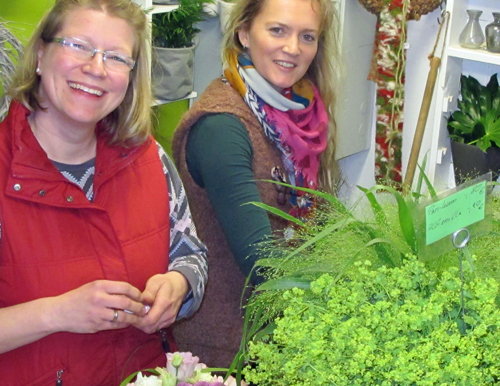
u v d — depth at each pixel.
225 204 1.34
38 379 1.12
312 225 1.16
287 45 1.47
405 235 0.91
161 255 1.29
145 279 1.25
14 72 1.29
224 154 1.36
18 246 1.10
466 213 0.88
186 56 2.27
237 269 1.48
